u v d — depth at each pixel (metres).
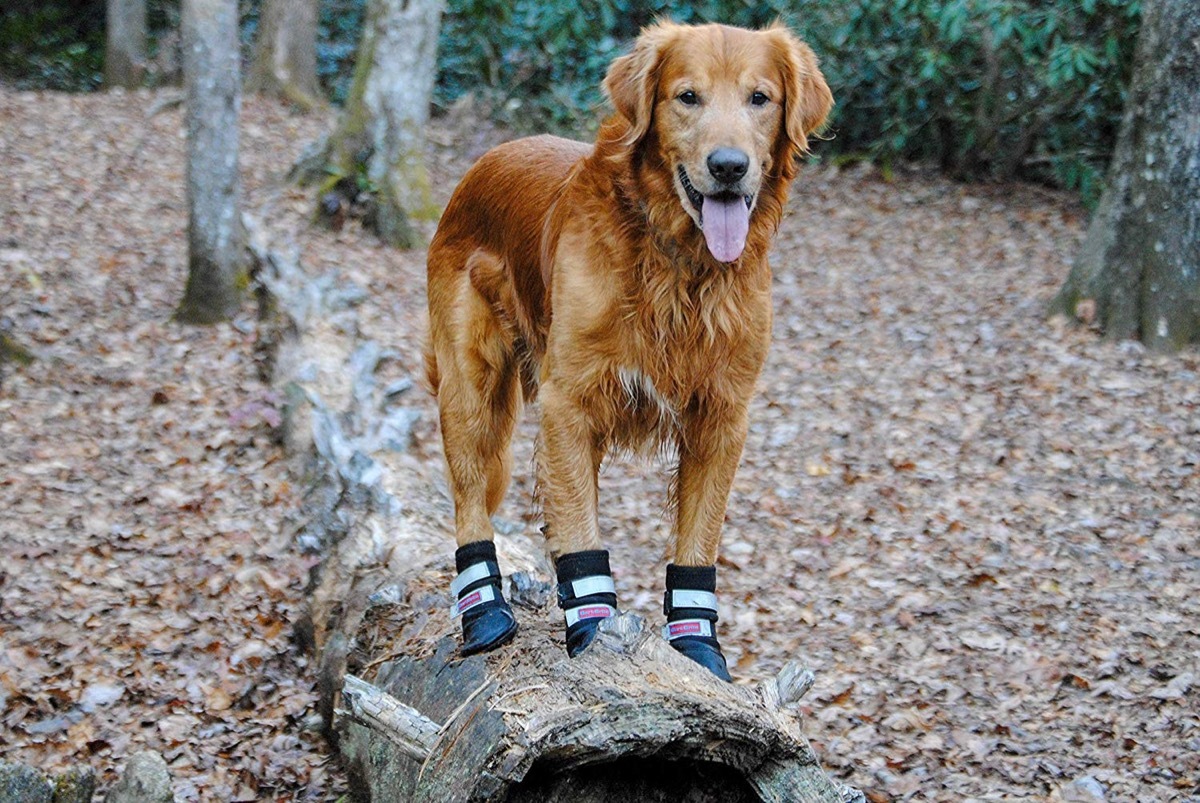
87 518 3.20
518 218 2.38
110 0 9.53
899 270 5.55
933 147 7.39
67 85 10.61
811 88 2.23
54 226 5.47
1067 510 3.36
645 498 3.49
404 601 2.48
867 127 7.43
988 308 4.95
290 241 5.41
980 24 6.42
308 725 2.64
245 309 4.59
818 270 5.58
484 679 2.14
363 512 2.85
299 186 6.15
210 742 2.58
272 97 8.51
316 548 2.93
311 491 3.19
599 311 2.17
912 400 4.09
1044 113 6.68
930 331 4.71
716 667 2.16
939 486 3.50
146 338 4.34
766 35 2.20
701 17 7.64
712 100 2.14
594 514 2.20
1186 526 3.28
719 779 2.04
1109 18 6.16
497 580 2.29
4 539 3.09
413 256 5.68
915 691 2.77
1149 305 4.43
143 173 6.52
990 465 3.62
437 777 2.00
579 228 2.20
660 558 3.23
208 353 4.24
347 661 2.48
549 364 2.21
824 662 2.86
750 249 2.20
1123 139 4.55
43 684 2.69
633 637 2.06
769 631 2.96
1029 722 2.69
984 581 3.10
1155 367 4.27
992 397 4.07
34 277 4.72
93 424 3.66
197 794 2.45
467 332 2.45
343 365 3.75
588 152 2.39
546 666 2.09
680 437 2.24
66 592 2.94
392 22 5.90
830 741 2.64
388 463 3.04
